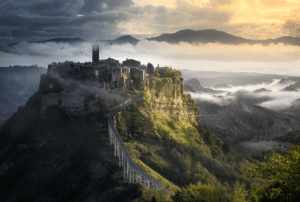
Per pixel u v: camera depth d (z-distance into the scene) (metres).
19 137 175.75
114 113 169.88
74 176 137.50
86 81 193.25
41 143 167.12
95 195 120.94
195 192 67.56
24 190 142.12
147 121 184.88
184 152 194.38
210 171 199.00
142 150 168.25
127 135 170.38
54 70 193.38
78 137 161.88
